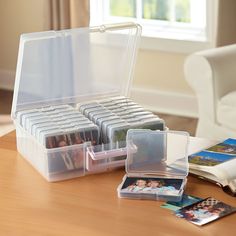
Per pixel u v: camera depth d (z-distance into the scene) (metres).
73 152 1.85
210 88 3.03
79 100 2.15
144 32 4.09
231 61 3.06
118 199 1.73
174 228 1.57
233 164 1.85
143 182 1.80
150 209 1.67
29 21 4.33
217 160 1.90
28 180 1.85
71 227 1.58
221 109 3.00
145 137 1.88
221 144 2.05
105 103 2.12
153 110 4.11
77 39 2.06
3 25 4.43
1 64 4.50
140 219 1.62
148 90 4.12
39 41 1.97
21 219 1.62
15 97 2.02
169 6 4.09
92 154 1.84
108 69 2.16
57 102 2.11
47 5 4.00
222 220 1.61
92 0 4.19
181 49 3.93
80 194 1.76
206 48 3.88
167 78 4.05
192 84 3.14
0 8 4.40
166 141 1.88
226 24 3.60
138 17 4.21
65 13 3.97
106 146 1.89
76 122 1.93
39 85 2.04
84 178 1.87
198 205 1.69
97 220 1.62
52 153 1.82
